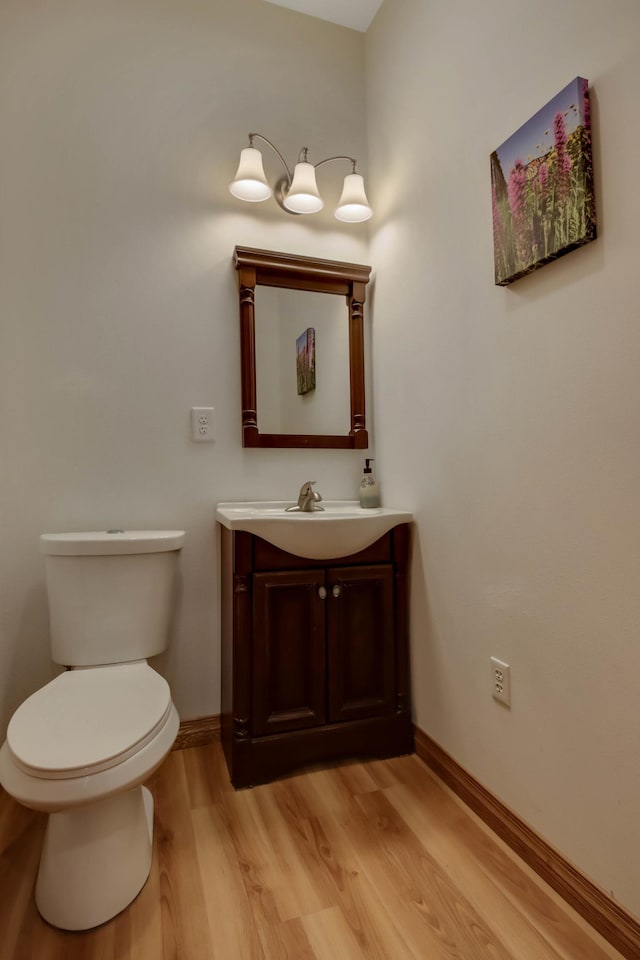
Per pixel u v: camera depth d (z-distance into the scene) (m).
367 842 1.20
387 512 1.66
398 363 1.76
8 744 0.94
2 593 1.51
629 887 0.90
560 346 1.04
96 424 1.62
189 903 1.03
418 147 1.61
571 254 1.00
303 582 1.50
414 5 1.62
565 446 1.03
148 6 1.72
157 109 1.72
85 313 1.61
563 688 1.04
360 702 1.57
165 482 1.70
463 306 1.37
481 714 1.30
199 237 1.76
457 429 1.40
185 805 1.35
